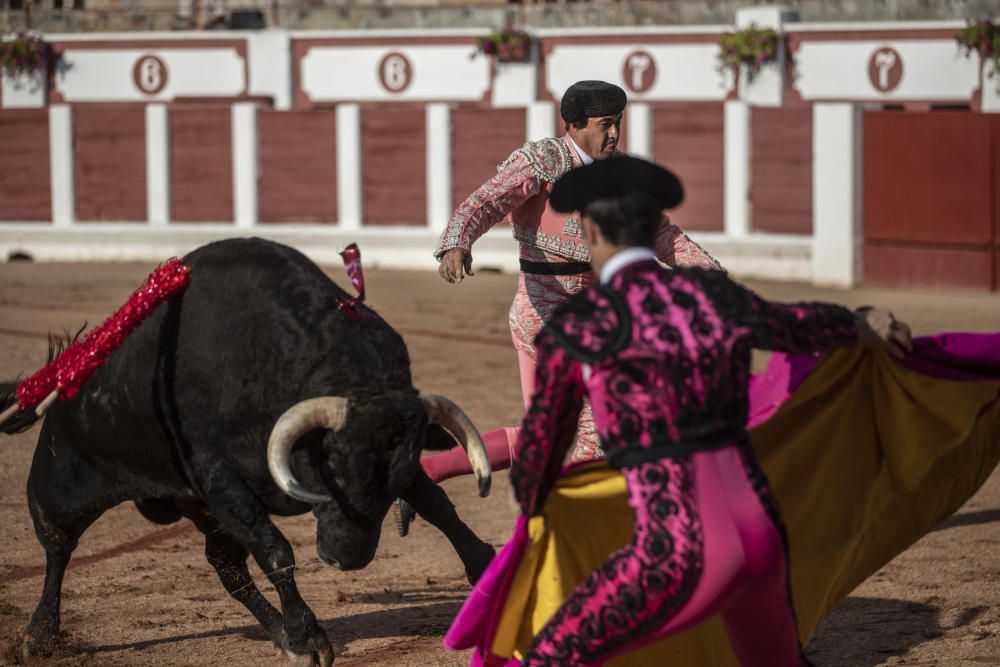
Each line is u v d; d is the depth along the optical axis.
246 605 10.84
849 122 36.56
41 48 52.38
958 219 35.41
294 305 9.58
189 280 10.19
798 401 8.39
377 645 11.08
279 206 43.25
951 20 45.28
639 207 7.09
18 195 45.03
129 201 44.34
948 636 10.88
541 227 10.94
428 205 42.03
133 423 10.33
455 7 53.12
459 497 16.39
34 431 20.31
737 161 38.50
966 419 8.68
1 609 12.13
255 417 9.62
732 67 46.88
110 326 10.12
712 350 6.89
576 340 6.81
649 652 8.27
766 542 6.89
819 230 37.25
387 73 50.50
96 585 13.02
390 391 9.08
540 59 49.00
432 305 34.25
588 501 7.63
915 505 9.05
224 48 51.69
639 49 47.91
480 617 7.93
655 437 6.80
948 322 30.11
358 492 8.77
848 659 10.43
